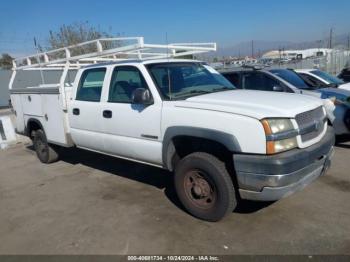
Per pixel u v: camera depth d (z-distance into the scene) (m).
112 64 4.89
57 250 3.54
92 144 5.29
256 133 3.31
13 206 4.81
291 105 3.65
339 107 6.41
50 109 6.00
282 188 3.29
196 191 3.87
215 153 3.87
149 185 5.23
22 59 7.20
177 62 4.82
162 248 3.43
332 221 3.72
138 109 4.37
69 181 5.69
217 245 3.41
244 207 4.18
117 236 3.73
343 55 29.36
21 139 9.40
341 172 5.20
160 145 4.18
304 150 3.45
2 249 3.64
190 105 3.85
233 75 8.27
